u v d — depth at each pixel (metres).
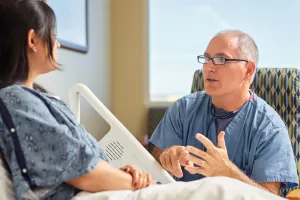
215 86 1.48
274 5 2.88
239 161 1.51
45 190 0.87
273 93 1.90
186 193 0.89
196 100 1.67
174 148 1.33
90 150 0.90
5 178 0.87
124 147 1.36
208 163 1.26
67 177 0.87
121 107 3.09
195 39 3.04
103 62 2.83
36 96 0.91
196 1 3.00
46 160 0.85
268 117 1.52
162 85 3.08
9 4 0.94
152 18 3.06
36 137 0.85
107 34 2.94
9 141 0.85
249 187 0.91
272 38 2.91
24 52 0.95
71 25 2.13
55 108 0.92
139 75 3.07
